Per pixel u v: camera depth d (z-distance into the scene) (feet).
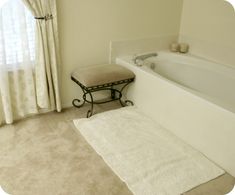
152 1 9.44
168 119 7.83
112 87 9.78
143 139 7.45
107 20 8.79
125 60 9.30
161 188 5.76
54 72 7.97
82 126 7.95
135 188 5.74
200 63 9.34
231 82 8.45
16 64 7.43
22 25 7.11
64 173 6.11
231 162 6.19
